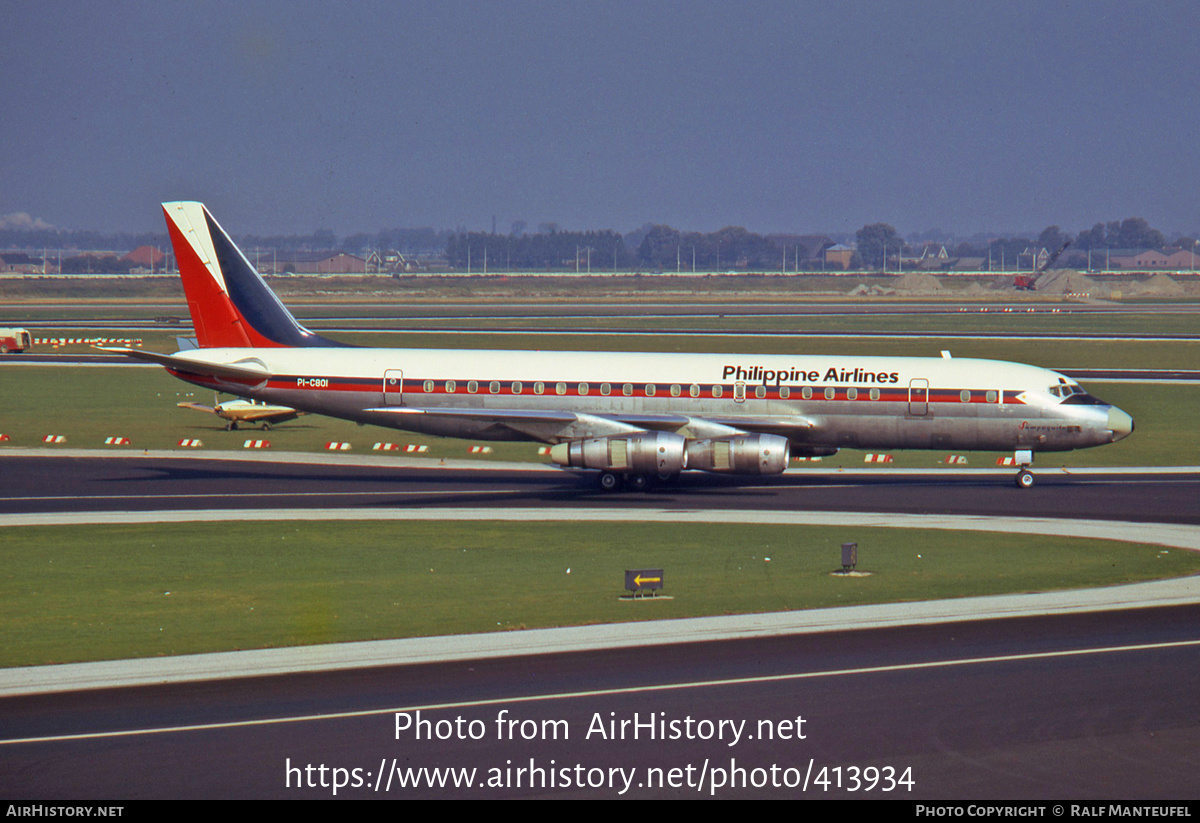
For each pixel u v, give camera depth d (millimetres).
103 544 69188
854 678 41969
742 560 65000
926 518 78875
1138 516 79438
